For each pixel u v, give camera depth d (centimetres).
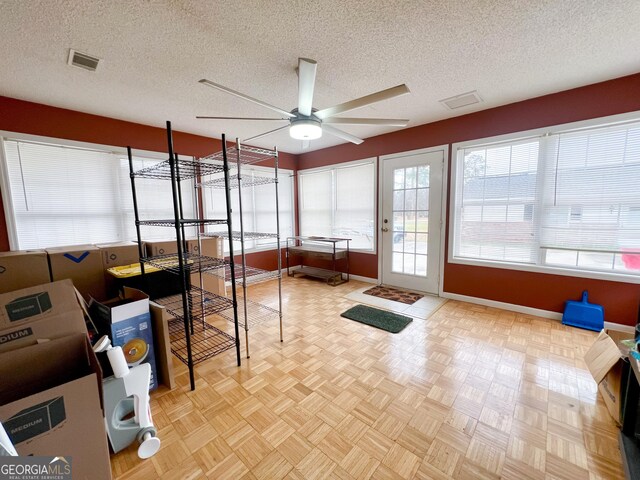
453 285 337
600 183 238
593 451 126
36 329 126
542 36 166
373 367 198
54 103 252
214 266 233
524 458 123
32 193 255
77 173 279
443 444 132
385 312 300
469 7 141
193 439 137
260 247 464
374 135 390
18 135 241
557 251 266
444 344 228
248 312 308
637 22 153
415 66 200
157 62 187
